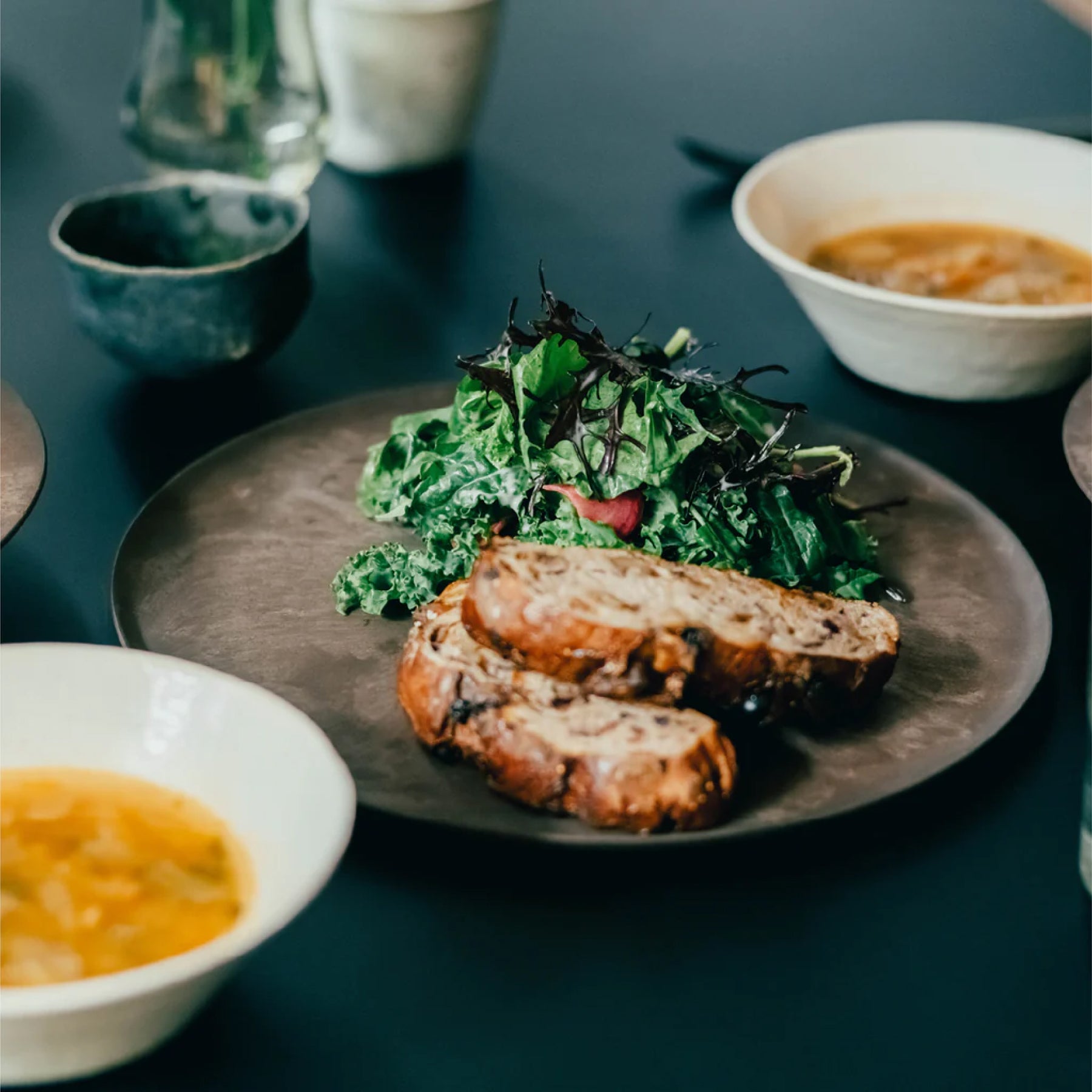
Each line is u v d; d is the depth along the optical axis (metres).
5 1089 0.70
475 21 1.12
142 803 0.78
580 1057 0.74
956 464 1.00
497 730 0.84
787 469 0.94
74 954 0.68
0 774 0.79
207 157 1.10
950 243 1.08
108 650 0.81
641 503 0.92
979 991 0.79
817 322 1.03
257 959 0.78
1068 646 0.91
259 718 0.79
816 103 1.24
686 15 1.33
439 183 1.16
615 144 1.20
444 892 0.83
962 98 1.25
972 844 0.85
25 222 1.11
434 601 0.89
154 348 0.98
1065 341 0.98
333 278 1.08
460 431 0.94
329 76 1.13
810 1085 0.73
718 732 0.85
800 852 0.84
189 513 0.94
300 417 0.98
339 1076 0.72
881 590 0.93
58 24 1.28
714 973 0.80
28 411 0.91
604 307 1.08
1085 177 1.07
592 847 0.83
